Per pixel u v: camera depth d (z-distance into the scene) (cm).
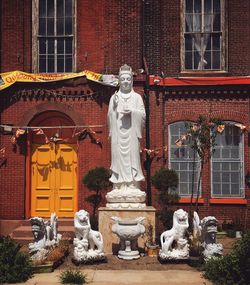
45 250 1214
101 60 1905
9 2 1934
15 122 1873
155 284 1044
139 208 1370
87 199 1714
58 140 1886
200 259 1198
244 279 1033
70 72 1930
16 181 1856
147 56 1912
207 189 1855
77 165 1881
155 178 1667
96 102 1867
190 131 1636
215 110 1875
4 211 1848
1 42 1923
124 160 1416
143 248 1357
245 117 1870
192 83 1873
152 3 1934
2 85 1855
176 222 1262
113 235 1364
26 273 1102
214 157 1877
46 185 1900
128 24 1883
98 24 1927
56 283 1057
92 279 1088
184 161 1875
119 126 1420
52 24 1952
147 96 1866
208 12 1950
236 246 1091
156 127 1870
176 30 1938
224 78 1877
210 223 1204
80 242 1237
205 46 1948
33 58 1931
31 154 1906
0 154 1858
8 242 1165
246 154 1864
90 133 1858
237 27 1933
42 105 1873
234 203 1839
